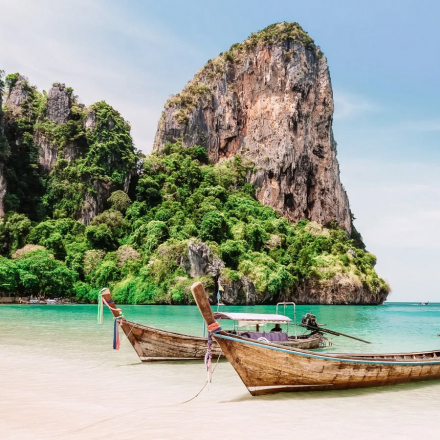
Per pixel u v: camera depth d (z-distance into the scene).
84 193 132.12
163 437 11.13
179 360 22.45
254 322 24.52
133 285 98.12
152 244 108.56
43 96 166.12
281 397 15.38
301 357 15.39
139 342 21.45
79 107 159.25
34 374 19.03
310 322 30.14
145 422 12.45
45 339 30.55
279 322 23.86
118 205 131.12
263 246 130.12
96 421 12.51
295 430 12.01
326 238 145.88
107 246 115.31
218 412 13.59
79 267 105.12
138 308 80.00
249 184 175.00
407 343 33.56
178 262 100.81
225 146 199.25
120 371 20.06
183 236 113.50
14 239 113.19
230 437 11.26
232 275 97.75
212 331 14.41
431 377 19.11
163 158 167.75
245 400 15.03
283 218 160.62
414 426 12.77
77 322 44.62
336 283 124.38
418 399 15.95
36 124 150.50
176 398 15.41
